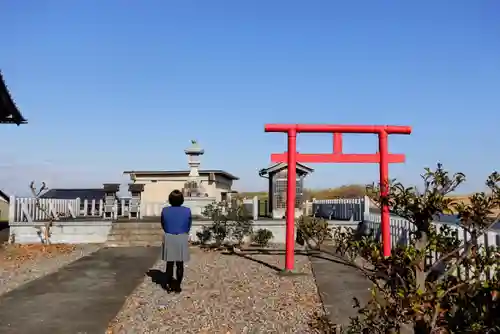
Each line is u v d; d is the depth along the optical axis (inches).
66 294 327.3
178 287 333.4
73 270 428.5
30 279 382.6
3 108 640.4
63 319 263.3
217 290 337.4
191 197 889.5
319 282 361.4
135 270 429.1
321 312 271.1
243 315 269.0
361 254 139.9
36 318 265.3
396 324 120.8
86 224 648.4
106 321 259.6
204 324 252.5
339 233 179.3
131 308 288.0
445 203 129.5
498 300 117.5
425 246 134.0
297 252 538.0
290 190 409.4
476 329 112.6
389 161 420.2
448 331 115.0
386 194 140.6
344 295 315.6
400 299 118.0
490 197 128.8
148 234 653.3
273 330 240.1
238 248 589.3
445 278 128.9
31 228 632.4
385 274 132.3
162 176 1247.5
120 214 856.3
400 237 449.4
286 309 281.0
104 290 340.5
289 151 411.5
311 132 416.2
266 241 599.2
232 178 1416.1
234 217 625.0
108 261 484.4
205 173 1186.0
